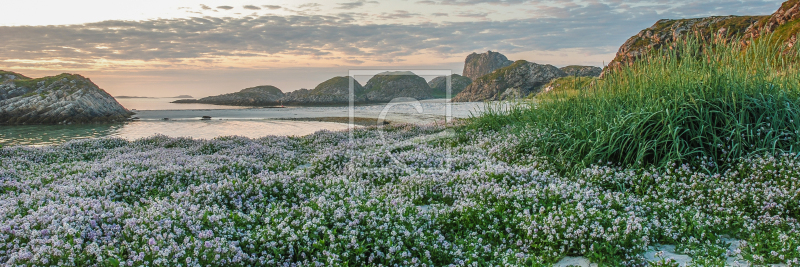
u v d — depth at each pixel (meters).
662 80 9.59
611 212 5.69
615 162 8.43
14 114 72.88
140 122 61.62
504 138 11.58
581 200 6.24
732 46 9.70
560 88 13.98
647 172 7.53
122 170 9.32
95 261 4.06
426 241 5.14
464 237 5.65
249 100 169.50
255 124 45.03
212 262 4.11
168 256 4.09
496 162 9.56
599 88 11.22
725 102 8.24
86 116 71.88
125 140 17.66
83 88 89.25
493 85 105.12
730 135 7.83
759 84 8.78
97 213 5.23
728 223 5.65
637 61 11.20
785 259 4.65
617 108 9.49
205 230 4.76
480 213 6.04
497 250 5.18
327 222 5.35
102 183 8.00
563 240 5.14
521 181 7.54
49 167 10.80
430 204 7.25
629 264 4.73
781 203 5.97
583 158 8.57
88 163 11.37
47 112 71.31
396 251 4.88
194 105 169.75
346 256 4.60
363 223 5.46
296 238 4.79
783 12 31.50
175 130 41.22
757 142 7.75
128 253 4.28
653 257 5.03
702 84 8.70
